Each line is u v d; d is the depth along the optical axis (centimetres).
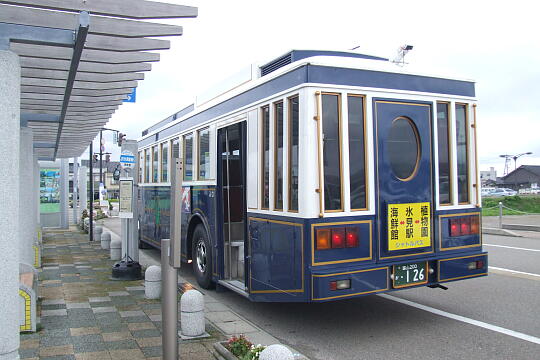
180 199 395
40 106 755
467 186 618
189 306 540
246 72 668
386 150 554
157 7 445
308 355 504
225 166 748
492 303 712
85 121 940
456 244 598
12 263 384
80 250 1270
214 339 532
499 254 1173
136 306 669
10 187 382
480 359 489
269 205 574
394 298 748
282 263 543
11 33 400
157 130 1119
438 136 596
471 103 620
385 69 557
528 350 514
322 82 516
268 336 563
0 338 376
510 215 2488
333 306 704
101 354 480
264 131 596
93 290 772
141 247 1350
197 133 835
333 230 513
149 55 568
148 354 480
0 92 376
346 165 527
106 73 603
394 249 548
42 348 496
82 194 2392
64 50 511
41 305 674
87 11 415
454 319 632
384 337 562
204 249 807
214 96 778
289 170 535
